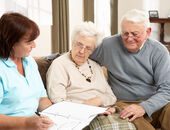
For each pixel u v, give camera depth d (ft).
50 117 4.50
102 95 6.09
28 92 4.64
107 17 17.34
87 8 15.46
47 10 12.57
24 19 4.34
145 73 6.20
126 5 18.38
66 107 4.93
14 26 4.21
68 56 6.03
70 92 5.74
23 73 4.88
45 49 13.07
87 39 5.64
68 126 4.17
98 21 16.74
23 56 4.51
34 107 4.88
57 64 5.74
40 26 12.51
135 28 5.66
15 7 11.02
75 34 5.75
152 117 6.13
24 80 4.68
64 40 13.52
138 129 4.91
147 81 6.31
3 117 4.10
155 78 6.21
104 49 6.40
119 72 6.29
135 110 5.19
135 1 18.35
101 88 6.08
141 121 5.09
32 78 4.93
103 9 16.93
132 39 5.74
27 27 4.28
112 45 6.31
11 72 4.44
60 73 5.66
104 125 4.77
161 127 5.88
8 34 4.23
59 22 13.26
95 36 5.82
